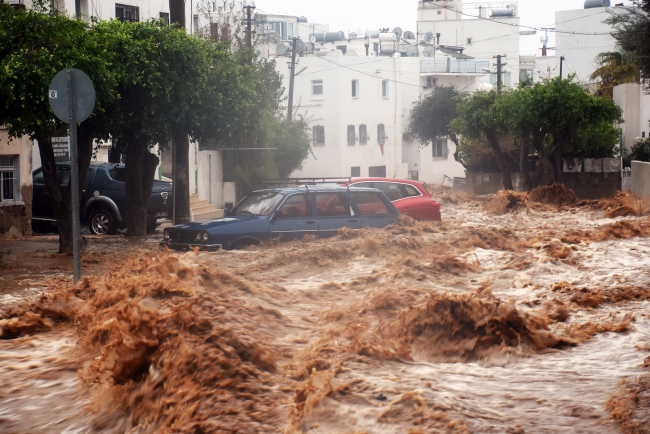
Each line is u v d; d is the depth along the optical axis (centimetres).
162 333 708
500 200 3791
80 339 895
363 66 7950
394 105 8356
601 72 7431
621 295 1161
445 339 837
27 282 1470
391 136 8338
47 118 1675
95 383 736
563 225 2875
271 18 10325
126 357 701
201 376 645
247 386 643
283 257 1530
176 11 2542
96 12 3612
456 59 8756
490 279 1365
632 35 3962
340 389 639
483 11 11462
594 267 1493
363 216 1934
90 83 1234
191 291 955
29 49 1683
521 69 11962
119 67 2127
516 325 856
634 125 6769
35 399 714
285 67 7788
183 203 2509
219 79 2498
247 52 3756
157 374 671
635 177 4531
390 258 1547
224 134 2538
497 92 5372
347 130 7806
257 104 2661
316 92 7788
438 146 8869
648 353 821
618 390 665
